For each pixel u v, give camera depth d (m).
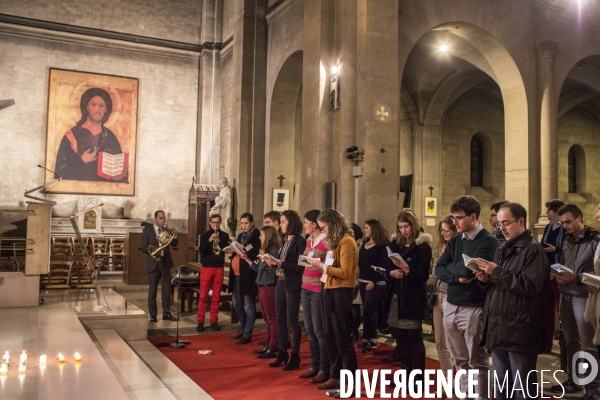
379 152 10.85
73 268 11.56
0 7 18.48
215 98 20.81
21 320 7.08
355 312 7.26
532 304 3.53
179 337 7.86
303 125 12.06
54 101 19.02
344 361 4.98
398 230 5.36
